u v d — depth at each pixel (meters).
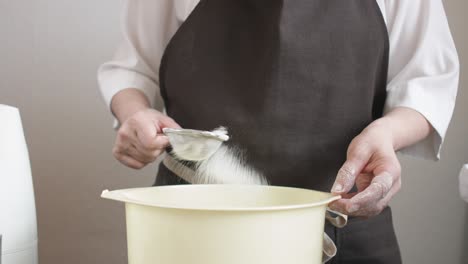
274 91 0.71
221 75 0.75
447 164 1.31
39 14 1.25
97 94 1.27
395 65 0.85
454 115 1.30
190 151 0.63
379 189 0.54
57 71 1.26
